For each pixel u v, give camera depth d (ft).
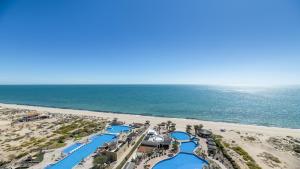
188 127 255.70
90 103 579.89
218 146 191.31
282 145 204.23
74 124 284.61
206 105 529.86
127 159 157.99
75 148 184.75
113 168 141.18
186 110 452.35
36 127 265.34
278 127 291.58
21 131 245.24
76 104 557.74
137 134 222.28
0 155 167.43
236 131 255.91
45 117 329.93
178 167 149.89
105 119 325.21
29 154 169.27
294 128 291.79
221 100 651.66
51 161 154.92
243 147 196.54
